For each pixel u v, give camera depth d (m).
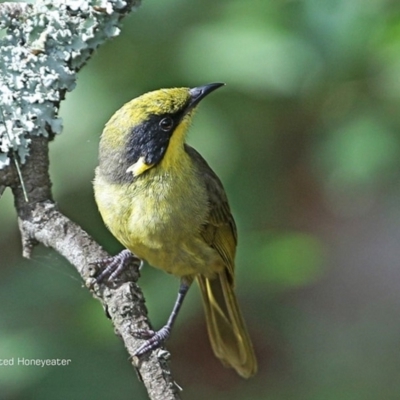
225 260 10.55
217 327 11.16
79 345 12.12
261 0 11.28
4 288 12.55
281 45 10.98
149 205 9.75
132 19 11.51
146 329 8.61
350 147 11.30
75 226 9.04
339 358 14.90
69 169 11.59
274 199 12.94
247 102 11.66
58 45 9.17
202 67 11.15
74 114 11.42
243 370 11.19
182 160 9.98
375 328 15.66
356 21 10.94
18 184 9.03
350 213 15.45
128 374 12.12
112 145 9.80
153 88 11.49
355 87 11.51
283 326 14.37
